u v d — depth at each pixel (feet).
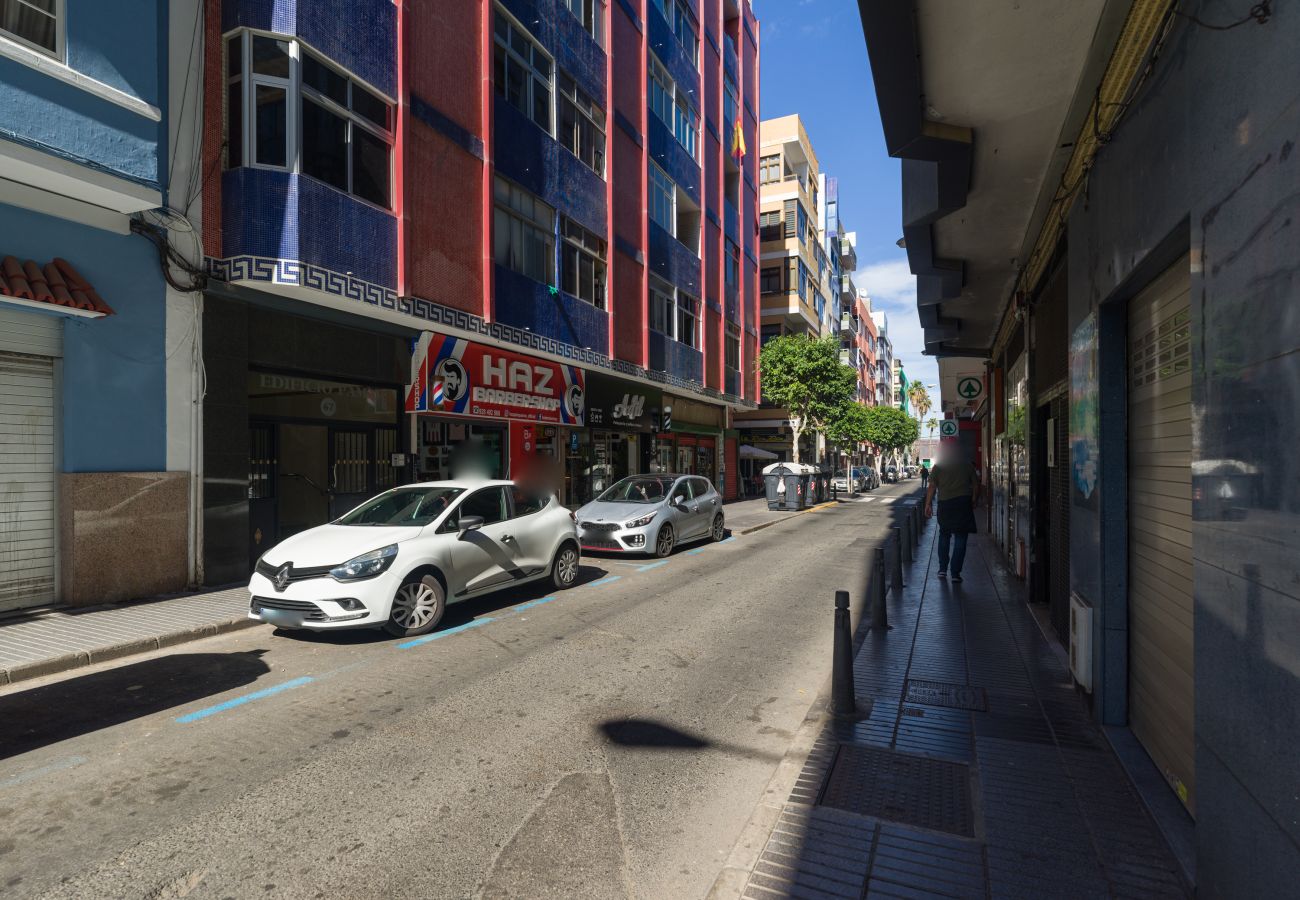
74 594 24.64
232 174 29.50
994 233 22.50
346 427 37.68
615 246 60.54
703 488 47.70
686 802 11.51
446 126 39.78
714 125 86.22
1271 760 6.54
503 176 45.70
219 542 29.32
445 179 39.65
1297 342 6.08
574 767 12.79
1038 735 13.82
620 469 71.46
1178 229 9.44
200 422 28.63
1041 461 26.27
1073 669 15.48
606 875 9.47
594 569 35.91
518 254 47.67
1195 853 9.47
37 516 24.30
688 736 14.24
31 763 12.92
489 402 47.03
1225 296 7.59
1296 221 6.08
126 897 8.95
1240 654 7.18
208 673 18.33
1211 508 7.90
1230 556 7.41
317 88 32.01
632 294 63.98
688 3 78.64
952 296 29.68
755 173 105.19
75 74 22.71
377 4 34.96
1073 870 9.27
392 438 40.96
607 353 58.85
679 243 75.00
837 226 185.47
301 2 30.53
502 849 10.07
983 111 14.60
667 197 72.59
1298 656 6.07
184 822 10.78
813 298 150.71
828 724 14.56
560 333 52.06
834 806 11.04
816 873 9.25
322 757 13.15
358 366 37.63
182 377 28.09
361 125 34.40
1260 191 6.78
